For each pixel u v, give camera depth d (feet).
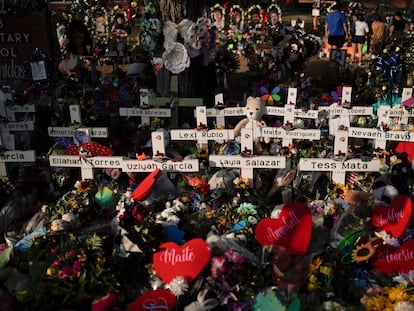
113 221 17.13
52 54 41.09
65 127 24.34
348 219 16.38
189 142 25.27
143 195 18.45
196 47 28.25
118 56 47.85
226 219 17.92
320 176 20.94
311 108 27.43
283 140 23.44
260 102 25.67
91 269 14.55
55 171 22.24
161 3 28.78
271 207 19.88
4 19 39.52
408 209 15.71
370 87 31.73
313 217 17.31
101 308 13.65
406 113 23.52
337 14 46.19
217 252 14.87
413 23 61.72
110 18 53.98
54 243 16.28
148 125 26.48
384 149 21.81
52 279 14.08
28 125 24.82
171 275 14.38
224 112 26.58
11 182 21.47
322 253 15.80
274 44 37.52
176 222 17.30
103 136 24.32
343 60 37.11
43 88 29.43
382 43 29.96
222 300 13.93
